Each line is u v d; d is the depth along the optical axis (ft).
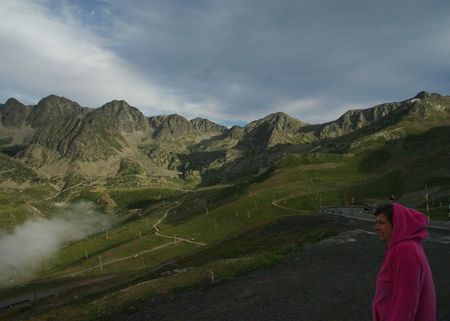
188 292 102.58
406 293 22.93
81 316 101.40
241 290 96.68
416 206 491.31
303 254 138.62
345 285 90.99
